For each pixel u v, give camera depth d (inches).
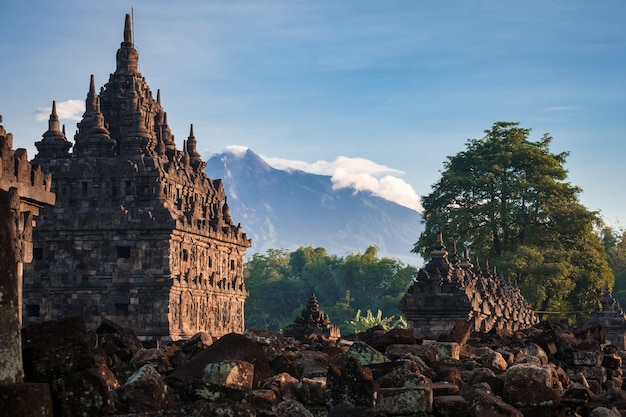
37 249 4077.3
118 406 587.8
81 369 536.4
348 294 7859.3
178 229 3996.1
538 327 1797.5
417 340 1031.0
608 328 4635.8
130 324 3971.5
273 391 700.7
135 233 3986.2
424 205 5433.1
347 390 698.8
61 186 4097.0
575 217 5260.8
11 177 1139.9
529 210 5339.6
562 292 5039.4
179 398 666.8
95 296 4005.9
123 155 4116.6
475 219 5246.1
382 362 860.0
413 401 693.9
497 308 2829.7
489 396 706.2
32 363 530.3
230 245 4589.1
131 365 810.8
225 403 539.5
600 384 1123.3
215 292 4392.2
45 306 4047.7
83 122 4259.4
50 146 4183.1
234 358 757.9
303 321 2192.4
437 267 2237.9
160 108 4589.1
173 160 4276.6
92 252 4025.6
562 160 5531.5
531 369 768.9
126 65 4547.2
